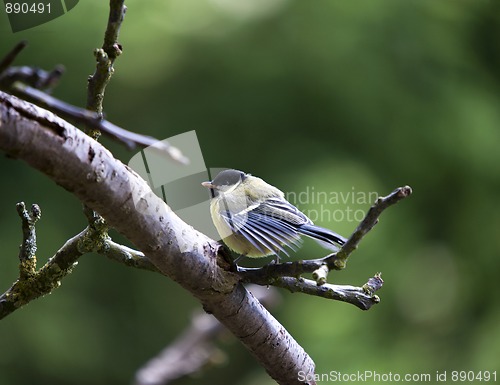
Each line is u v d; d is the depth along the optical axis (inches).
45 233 480.4
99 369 503.2
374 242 473.7
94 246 164.7
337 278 465.4
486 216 487.8
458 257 487.5
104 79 141.2
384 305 462.0
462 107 477.4
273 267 151.1
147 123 482.9
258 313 159.8
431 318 467.8
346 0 486.0
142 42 478.3
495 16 502.9
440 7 498.3
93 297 519.5
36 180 494.6
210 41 483.8
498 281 483.8
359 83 474.6
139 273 533.6
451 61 490.0
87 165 124.6
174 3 486.3
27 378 486.6
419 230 485.1
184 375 305.1
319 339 447.5
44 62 458.3
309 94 476.7
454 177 486.6
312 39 480.4
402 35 483.8
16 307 168.7
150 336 526.6
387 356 441.4
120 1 136.7
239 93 481.4
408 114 474.6
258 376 532.7
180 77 485.1
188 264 146.9
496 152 481.1
